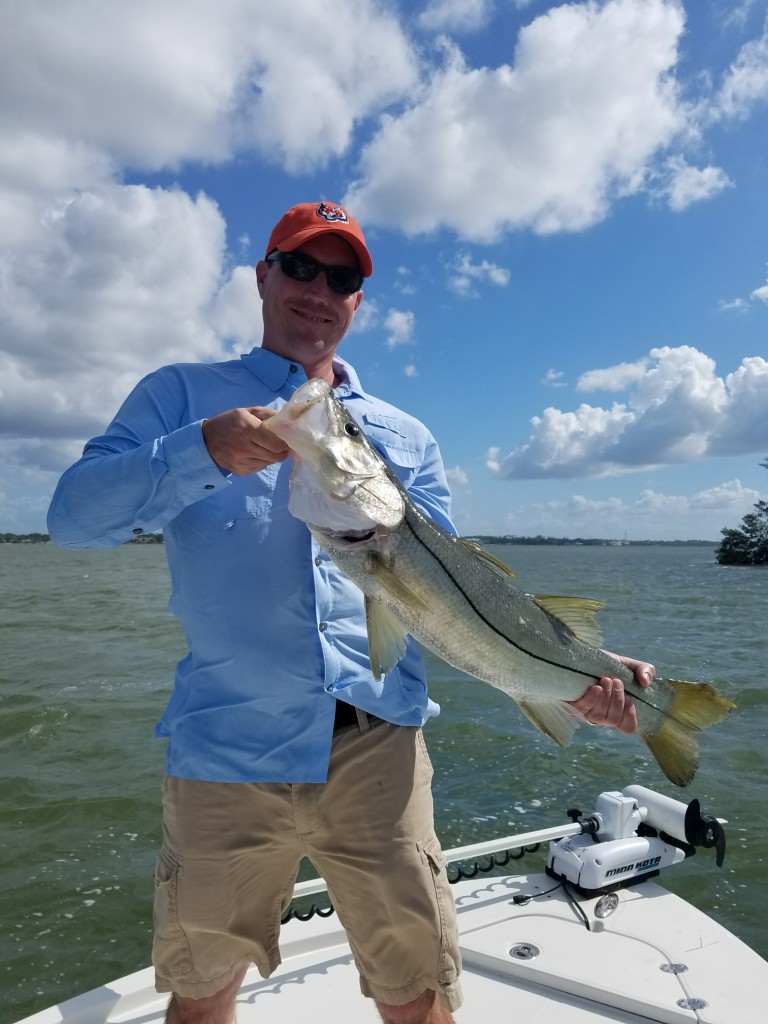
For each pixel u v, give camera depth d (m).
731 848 5.66
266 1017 2.87
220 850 2.28
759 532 71.56
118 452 2.26
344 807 2.36
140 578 41.50
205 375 2.57
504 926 3.34
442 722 9.12
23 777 7.34
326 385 2.34
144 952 4.55
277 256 2.72
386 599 2.42
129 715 9.51
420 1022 2.38
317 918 3.46
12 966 4.41
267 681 2.33
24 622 18.86
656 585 36.84
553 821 6.23
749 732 8.80
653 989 2.88
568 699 3.03
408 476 2.89
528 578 41.81
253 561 2.35
